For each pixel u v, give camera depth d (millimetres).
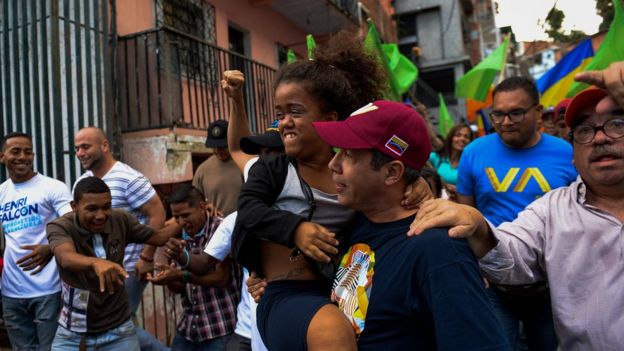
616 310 1635
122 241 3062
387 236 1354
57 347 2926
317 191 1538
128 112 5766
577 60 7762
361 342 1298
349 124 1369
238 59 8227
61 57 5164
